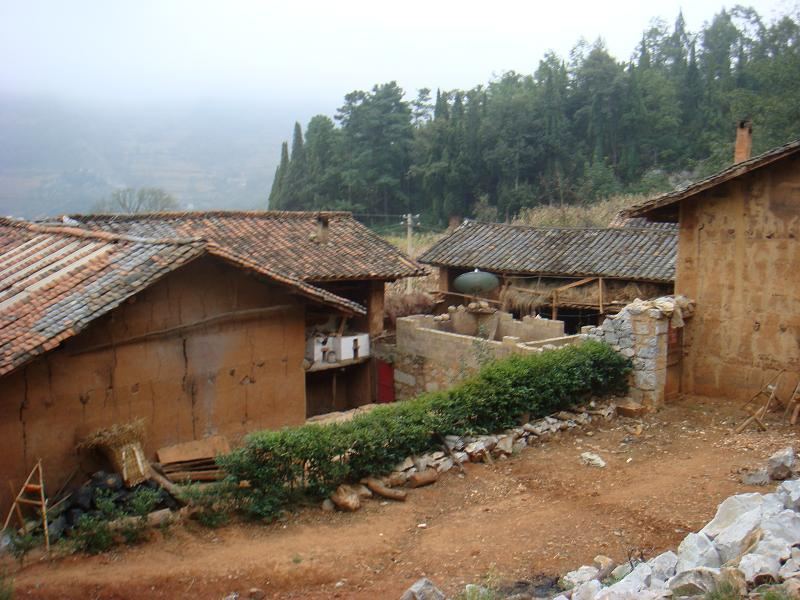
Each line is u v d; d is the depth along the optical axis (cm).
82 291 1262
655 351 1545
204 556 991
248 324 1510
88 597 903
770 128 3747
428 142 5709
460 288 2331
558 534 1002
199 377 1429
